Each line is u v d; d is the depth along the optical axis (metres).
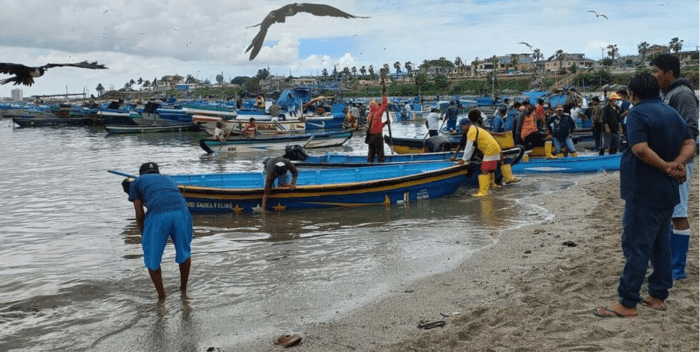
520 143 19.14
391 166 14.64
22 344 5.80
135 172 21.16
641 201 5.14
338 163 15.93
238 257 8.88
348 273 7.86
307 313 6.38
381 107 16.98
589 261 7.39
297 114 42.06
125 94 102.62
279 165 12.50
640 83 5.18
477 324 5.53
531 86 103.00
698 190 11.98
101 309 6.74
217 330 6.00
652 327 5.05
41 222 12.22
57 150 31.00
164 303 6.90
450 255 8.52
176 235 7.13
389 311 6.28
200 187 12.34
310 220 11.65
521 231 9.83
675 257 6.23
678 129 5.12
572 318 5.45
